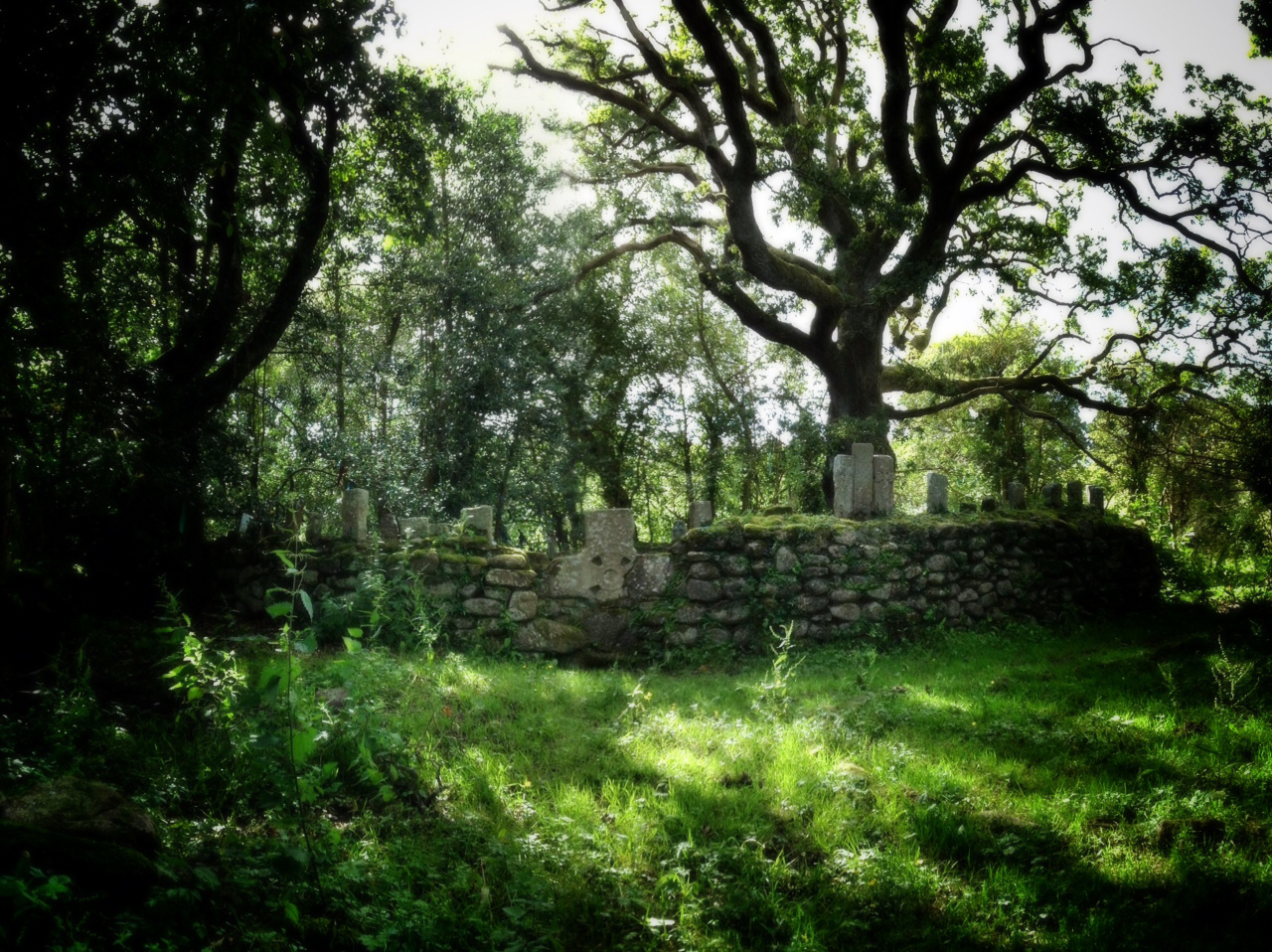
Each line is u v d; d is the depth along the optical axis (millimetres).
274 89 8445
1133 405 24750
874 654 11664
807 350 22359
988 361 31594
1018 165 21328
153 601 12430
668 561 12344
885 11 18391
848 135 23438
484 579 11758
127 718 7590
